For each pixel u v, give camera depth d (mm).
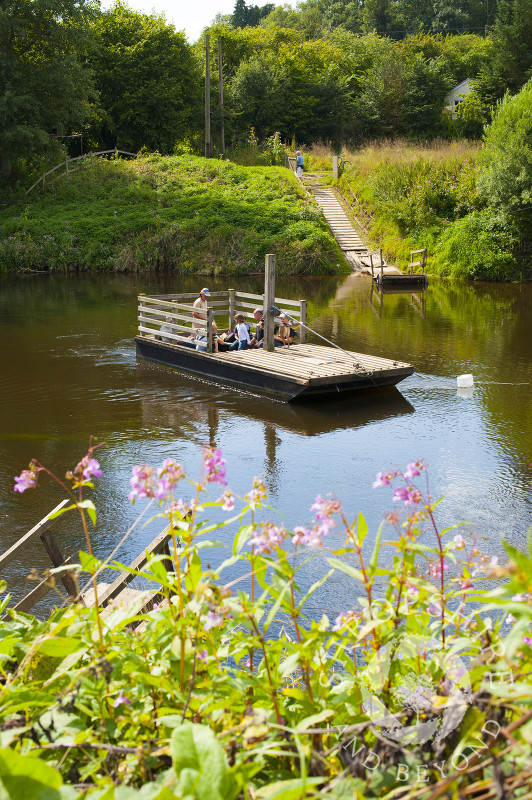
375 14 96438
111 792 1585
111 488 8375
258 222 34031
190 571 2496
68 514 7680
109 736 2254
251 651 2771
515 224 29562
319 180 40312
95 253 33531
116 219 34938
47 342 16953
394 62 54156
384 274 28734
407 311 21594
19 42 36719
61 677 2502
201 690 2307
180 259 33250
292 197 36438
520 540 6816
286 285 28250
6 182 39062
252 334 15320
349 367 12438
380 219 34531
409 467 2580
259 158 44062
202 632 2428
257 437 10273
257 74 52188
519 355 15508
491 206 30641
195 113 49469
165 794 1616
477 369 14258
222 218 34344
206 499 8000
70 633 2531
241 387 12898
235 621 2516
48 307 22375
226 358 13203
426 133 53469
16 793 1526
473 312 21484
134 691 2414
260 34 64375
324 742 2223
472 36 74062
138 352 15406
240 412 11523
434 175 33812
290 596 2379
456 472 8797
